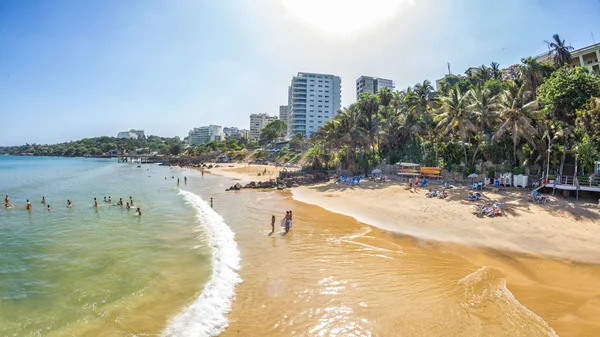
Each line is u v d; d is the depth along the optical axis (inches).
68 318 486.0
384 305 506.3
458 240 812.6
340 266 672.4
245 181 2704.2
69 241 887.1
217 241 866.8
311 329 446.6
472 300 514.0
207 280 616.7
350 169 2224.4
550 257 687.7
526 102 1628.9
